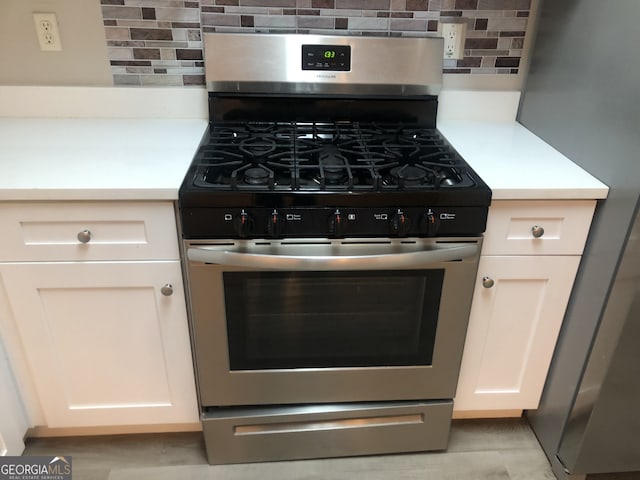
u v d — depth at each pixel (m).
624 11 1.16
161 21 1.53
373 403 1.50
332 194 1.15
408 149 1.40
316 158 1.34
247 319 1.32
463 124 1.69
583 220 1.29
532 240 1.31
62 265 1.25
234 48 1.50
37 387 1.43
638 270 1.14
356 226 1.20
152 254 1.26
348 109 1.59
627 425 1.36
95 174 1.21
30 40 1.54
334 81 1.54
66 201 1.17
